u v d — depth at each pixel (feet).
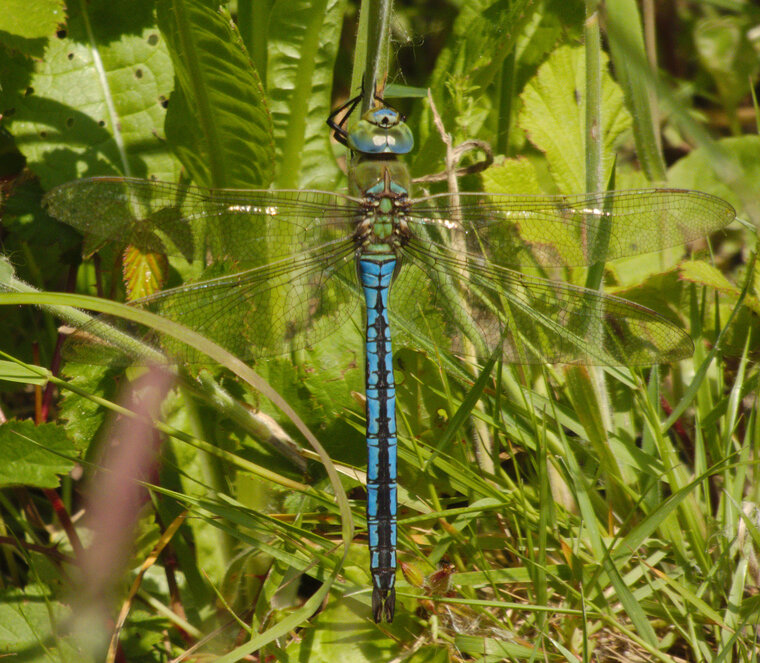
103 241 5.74
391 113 5.72
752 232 5.77
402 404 5.74
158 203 5.67
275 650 5.64
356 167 5.72
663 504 5.65
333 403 5.73
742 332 5.77
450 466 5.68
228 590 5.69
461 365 5.74
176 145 5.76
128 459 5.67
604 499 5.74
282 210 5.69
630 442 5.73
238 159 5.75
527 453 5.71
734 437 5.74
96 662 5.66
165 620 5.69
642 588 5.67
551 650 5.66
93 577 5.68
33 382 5.65
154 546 5.69
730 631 5.64
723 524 5.68
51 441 5.65
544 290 5.70
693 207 5.70
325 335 5.71
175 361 5.67
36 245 5.76
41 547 5.68
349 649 5.65
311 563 5.65
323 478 5.72
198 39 5.70
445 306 5.72
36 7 5.74
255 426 5.71
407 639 5.65
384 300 5.70
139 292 5.72
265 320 5.70
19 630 5.65
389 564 5.64
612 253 5.72
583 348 5.70
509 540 5.70
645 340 5.69
